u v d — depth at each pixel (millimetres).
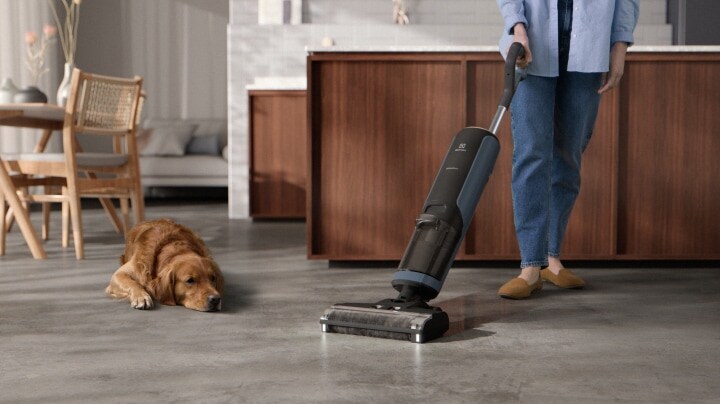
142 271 2457
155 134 7645
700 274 3016
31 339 1970
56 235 4371
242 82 5754
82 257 3475
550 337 1993
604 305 2408
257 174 5402
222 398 1492
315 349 1861
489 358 1787
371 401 1478
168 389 1549
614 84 2537
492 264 3246
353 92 3139
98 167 3893
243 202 5680
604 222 3146
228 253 3674
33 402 1471
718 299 2508
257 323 2152
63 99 4297
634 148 3133
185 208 6520
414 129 3143
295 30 5754
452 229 2035
